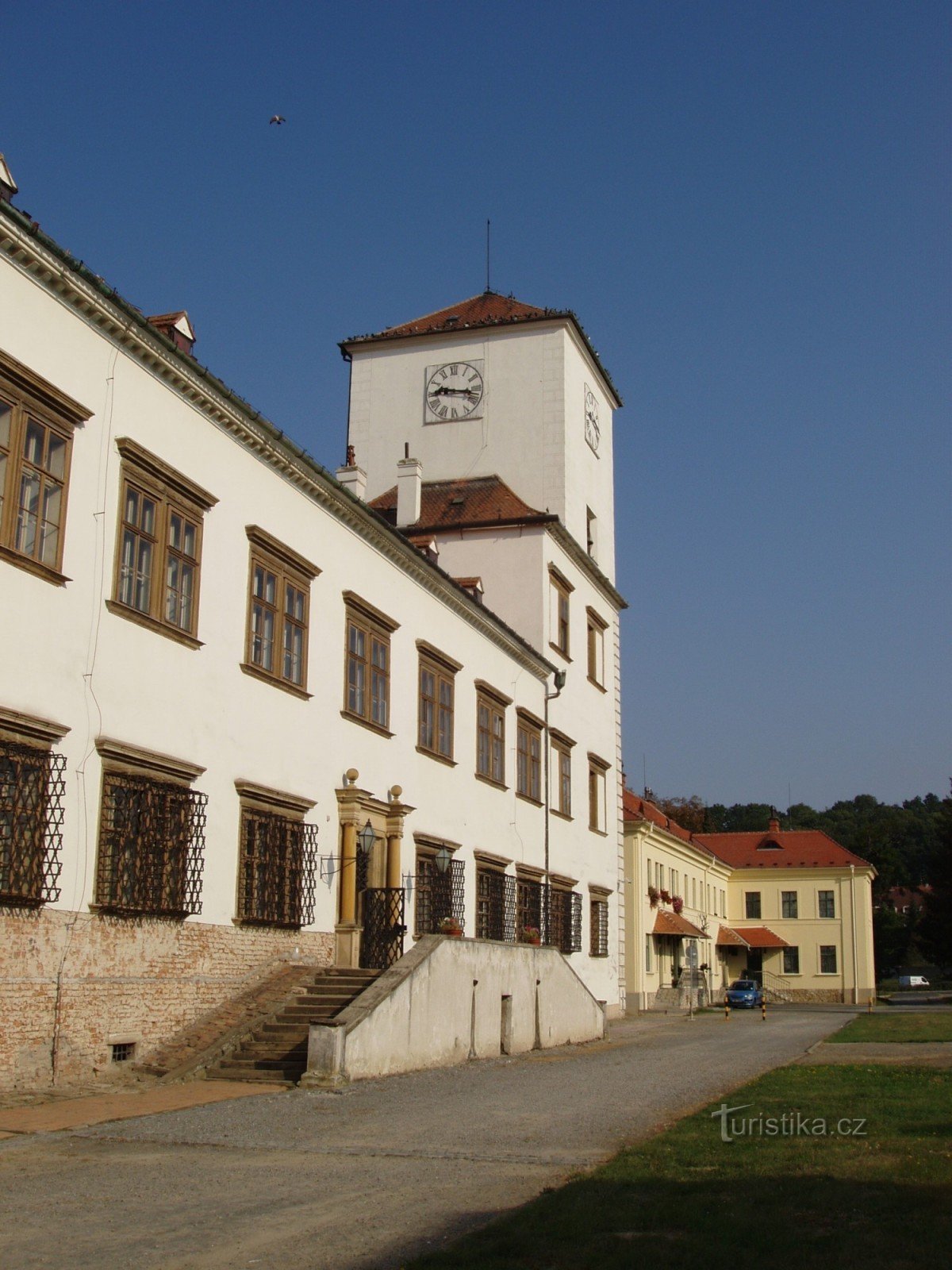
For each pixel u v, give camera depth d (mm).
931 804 183125
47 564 17078
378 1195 10039
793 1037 32875
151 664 19266
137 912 18344
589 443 45406
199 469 21109
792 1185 9727
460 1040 22750
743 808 171750
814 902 79375
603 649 46875
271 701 23078
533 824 38125
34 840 16312
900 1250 7738
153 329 19219
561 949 39531
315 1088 17359
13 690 16172
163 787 19156
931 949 80812
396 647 29078
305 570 24672
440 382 43875
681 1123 13648
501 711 36156
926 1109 14695
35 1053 16188
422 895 29469
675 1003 59531
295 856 23375
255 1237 8656
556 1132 13469
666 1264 7570
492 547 40031
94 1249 8367
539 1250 7973
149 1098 16094
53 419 17375
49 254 17016
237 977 21141
